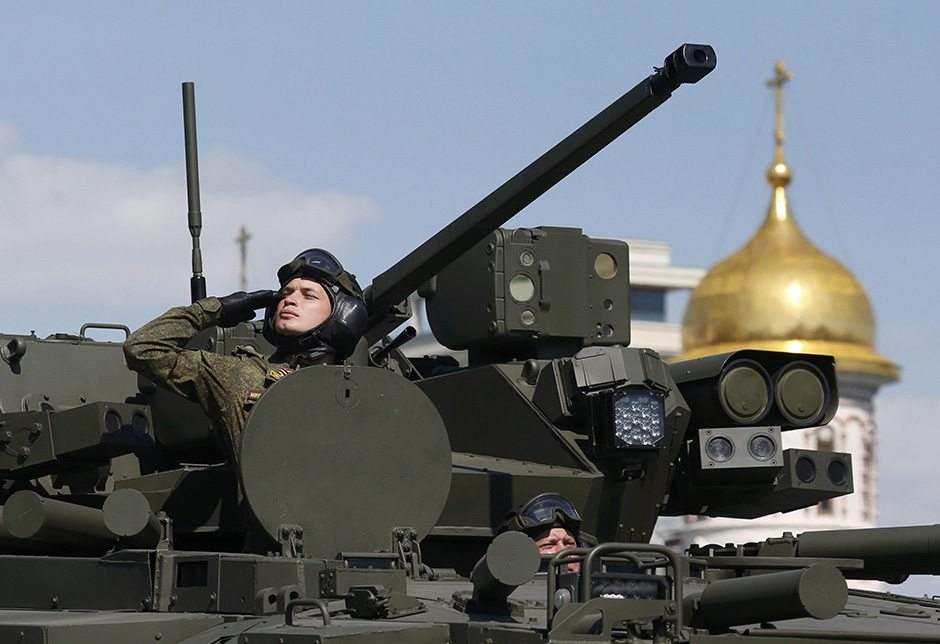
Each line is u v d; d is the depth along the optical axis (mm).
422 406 38062
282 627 29938
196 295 44844
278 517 36656
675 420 41688
